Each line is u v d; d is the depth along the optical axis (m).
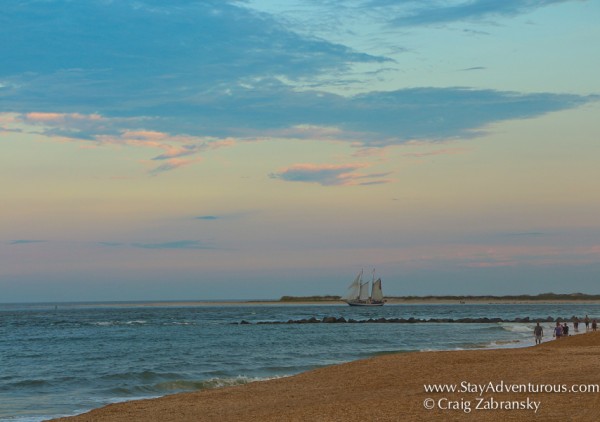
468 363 33.75
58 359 56.75
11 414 28.80
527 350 43.47
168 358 55.91
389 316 190.50
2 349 68.94
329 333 96.94
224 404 26.02
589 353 37.88
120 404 27.27
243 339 82.31
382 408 20.70
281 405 24.44
